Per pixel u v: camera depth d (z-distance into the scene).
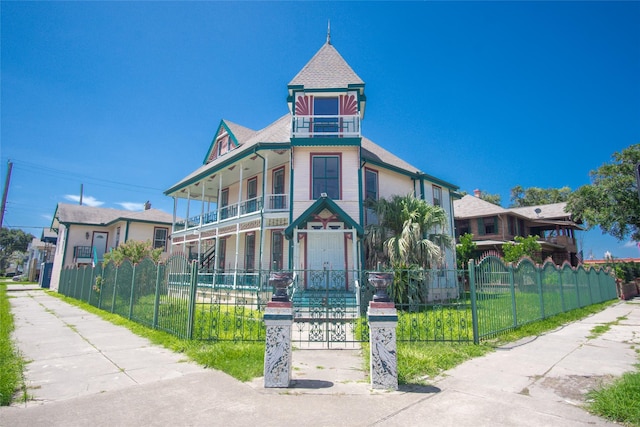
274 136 18.39
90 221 35.06
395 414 4.23
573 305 14.84
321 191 16.17
